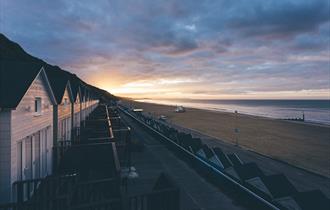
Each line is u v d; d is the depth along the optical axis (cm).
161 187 834
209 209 905
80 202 795
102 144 1293
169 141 1983
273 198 882
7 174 729
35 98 984
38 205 644
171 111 8712
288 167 1645
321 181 1362
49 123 1218
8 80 857
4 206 627
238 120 5359
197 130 3606
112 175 1074
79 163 1218
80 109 2500
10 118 736
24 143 880
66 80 1761
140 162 1527
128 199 683
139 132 2788
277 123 4819
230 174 1161
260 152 2158
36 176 1021
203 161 1352
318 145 2558
